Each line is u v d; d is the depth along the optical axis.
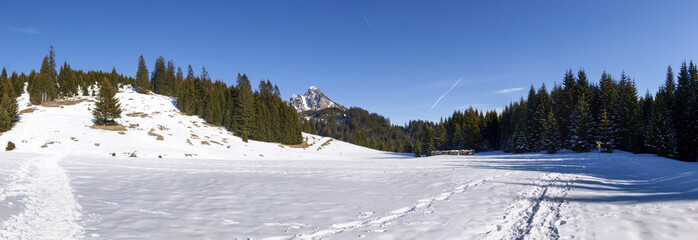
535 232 6.88
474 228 7.45
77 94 94.56
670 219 7.14
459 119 100.81
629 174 20.14
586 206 9.26
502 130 80.06
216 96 94.94
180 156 49.88
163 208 9.77
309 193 13.07
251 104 89.31
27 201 9.92
